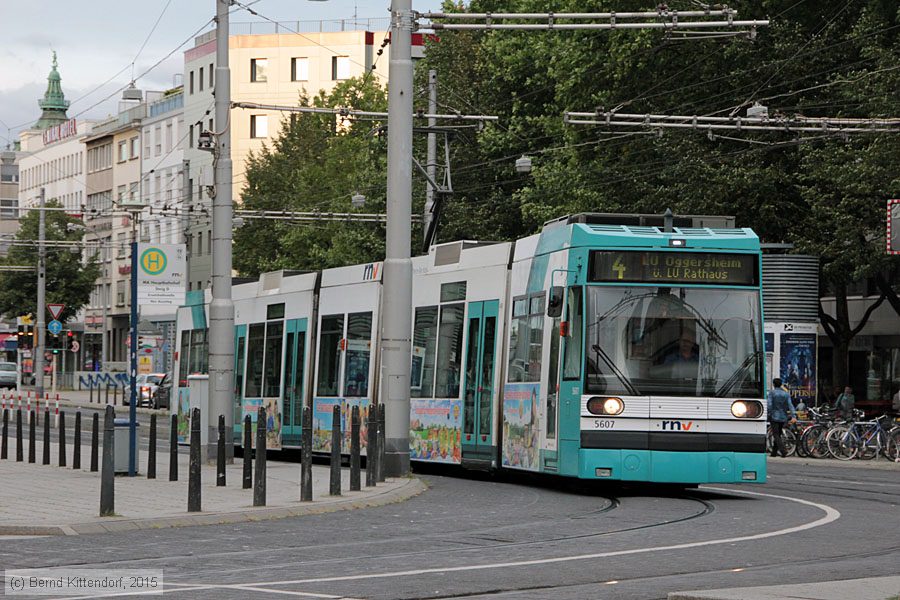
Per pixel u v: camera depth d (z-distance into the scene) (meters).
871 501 34.34
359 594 18.02
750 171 67.94
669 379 34.62
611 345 34.72
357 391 46.72
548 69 82.31
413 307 45.78
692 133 70.94
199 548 23.58
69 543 24.30
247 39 175.00
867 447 59.38
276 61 175.12
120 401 129.38
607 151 76.88
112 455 28.00
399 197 39.88
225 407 45.81
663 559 22.02
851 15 69.50
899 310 71.31
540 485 39.81
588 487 39.31
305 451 31.80
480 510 31.23
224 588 18.45
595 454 34.31
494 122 94.56
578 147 78.69
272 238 123.94
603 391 34.50
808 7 70.56
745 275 35.34
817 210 65.69
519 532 26.31
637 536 25.59
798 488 39.19
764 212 69.12
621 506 32.41
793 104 69.81
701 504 33.00
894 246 49.97
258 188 125.25
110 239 196.12
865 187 61.25
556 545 24.08
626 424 34.41
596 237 35.19
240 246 125.69
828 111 68.75
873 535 25.69
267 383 53.56
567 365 35.47
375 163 100.31
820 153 64.50
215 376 45.84
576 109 78.25
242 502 31.39
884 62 61.59
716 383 34.75
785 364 66.94
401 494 34.56
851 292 88.25
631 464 34.31
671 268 35.16
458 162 95.75
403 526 27.50
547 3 86.00
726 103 71.38
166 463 46.84
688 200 69.44
